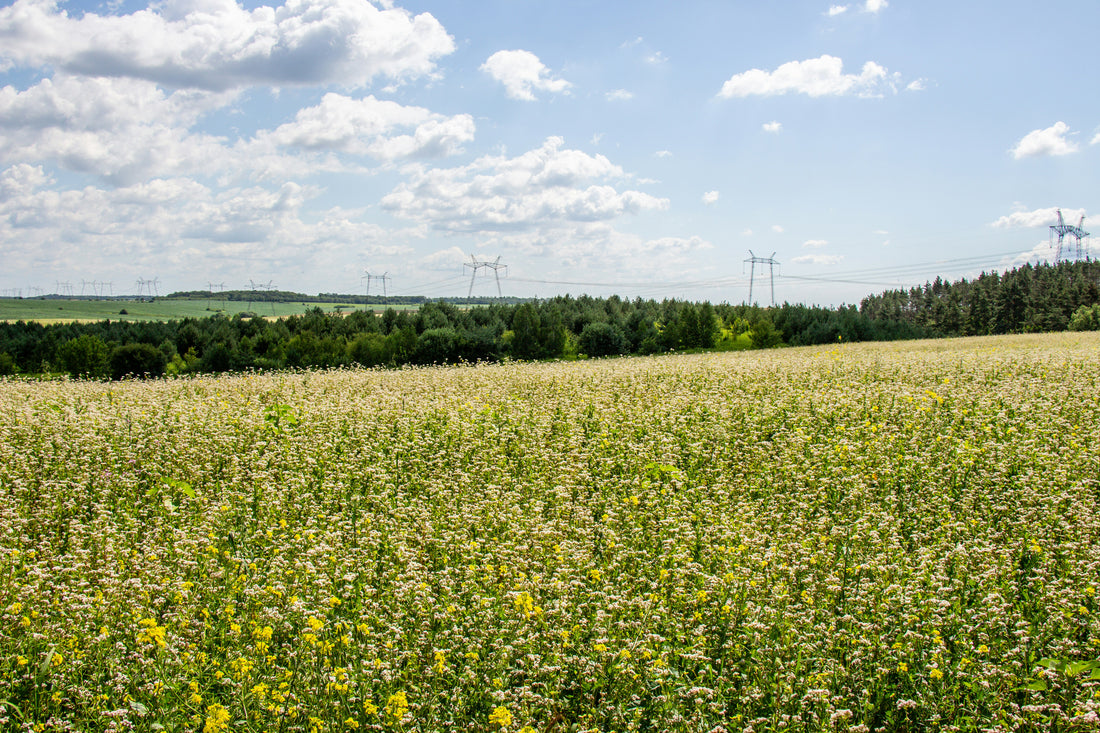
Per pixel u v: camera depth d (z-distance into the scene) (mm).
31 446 13281
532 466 12281
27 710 5281
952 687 5586
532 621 6480
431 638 6254
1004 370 22031
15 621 6273
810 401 17422
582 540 8836
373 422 15359
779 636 6324
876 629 6359
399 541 8586
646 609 6613
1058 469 11023
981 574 7328
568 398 18609
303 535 8672
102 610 6551
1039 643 6203
